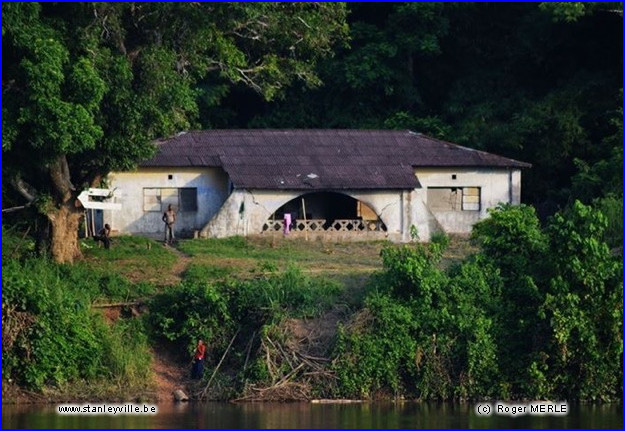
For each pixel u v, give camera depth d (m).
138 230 88.25
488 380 66.56
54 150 67.44
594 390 66.31
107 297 71.12
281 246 85.25
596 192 88.88
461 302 68.50
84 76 65.62
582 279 66.88
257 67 77.31
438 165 90.06
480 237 76.69
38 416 60.66
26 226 79.31
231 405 64.44
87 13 67.44
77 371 65.94
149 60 68.75
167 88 69.12
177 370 68.12
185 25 70.62
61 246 74.38
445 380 66.44
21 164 70.12
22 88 66.19
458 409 63.72
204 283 70.38
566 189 93.56
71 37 67.62
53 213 73.62
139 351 67.69
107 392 65.50
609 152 93.56
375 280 71.06
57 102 65.06
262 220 86.94
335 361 66.25
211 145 90.44
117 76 67.56
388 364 66.31
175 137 90.69
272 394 65.50
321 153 90.56
